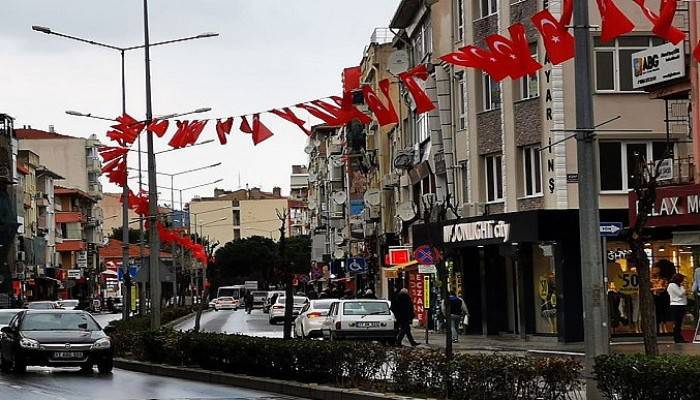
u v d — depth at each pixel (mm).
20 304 95500
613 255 35719
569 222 36406
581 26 15312
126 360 30344
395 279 59906
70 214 132625
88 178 144000
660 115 37719
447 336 18172
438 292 45750
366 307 36750
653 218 32406
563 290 36094
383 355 19266
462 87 44781
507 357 16266
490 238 39031
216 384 24234
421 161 53375
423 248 35531
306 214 161375
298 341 22016
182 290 94625
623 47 37719
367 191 68250
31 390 22406
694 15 32250
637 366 12836
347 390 19406
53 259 124500
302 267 141250
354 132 82875
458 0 44969
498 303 41656
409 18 55219
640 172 18516
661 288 34844
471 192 43094
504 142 40594
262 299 123750
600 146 37750
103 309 118938
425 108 15539
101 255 151875
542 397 15492
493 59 14070
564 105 37500
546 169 38062
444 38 46125
